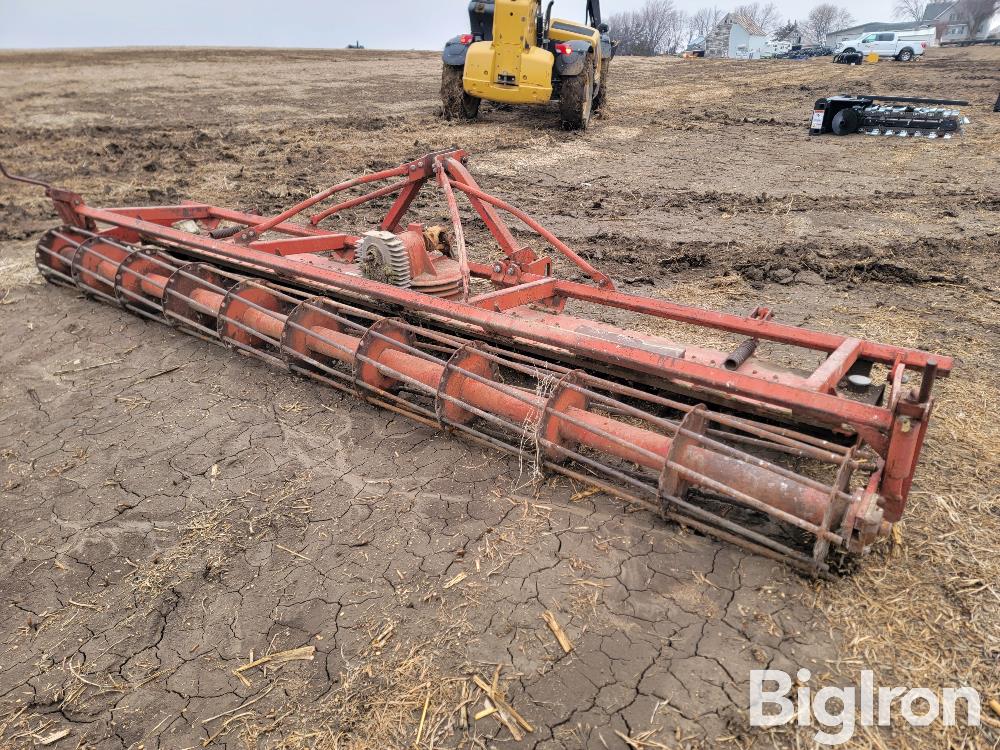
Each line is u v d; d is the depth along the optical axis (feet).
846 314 19.76
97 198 32.58
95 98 61.72
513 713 8.27
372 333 14.11
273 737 8.20
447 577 10.32
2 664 9.36
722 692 8.41
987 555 10.35
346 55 122.72
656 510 11.14
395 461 13.12
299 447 13.71
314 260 19.85
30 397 16.01
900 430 8.79
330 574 10.52
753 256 24.54
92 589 10.52
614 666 8.79
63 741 8.32
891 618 9.32
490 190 34.14
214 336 18.15
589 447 13.21
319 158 40.09
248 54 120.47
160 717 8.54
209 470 13.11
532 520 11.39
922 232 26.78
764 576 10.05
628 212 30.42
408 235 16.66
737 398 12.21
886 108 48.34
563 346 12.14
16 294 22.02
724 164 39.34
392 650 9.18
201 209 22.86
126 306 19.47
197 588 10.42
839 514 9.39
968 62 110.73
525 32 43.78
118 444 14.06
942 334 18.29
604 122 52.95
